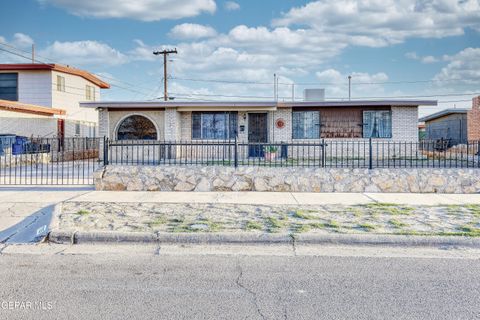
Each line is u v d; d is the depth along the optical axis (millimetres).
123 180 11219
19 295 4336
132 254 5883
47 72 26625
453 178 10906
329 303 4125
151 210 8352
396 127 21156
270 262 5508
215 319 3758
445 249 6141
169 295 4328
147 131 21781
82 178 13484
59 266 5340
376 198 9945
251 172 11172
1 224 7367
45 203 9133
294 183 11086
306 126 21531
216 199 9766
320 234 6406
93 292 4414
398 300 4203
